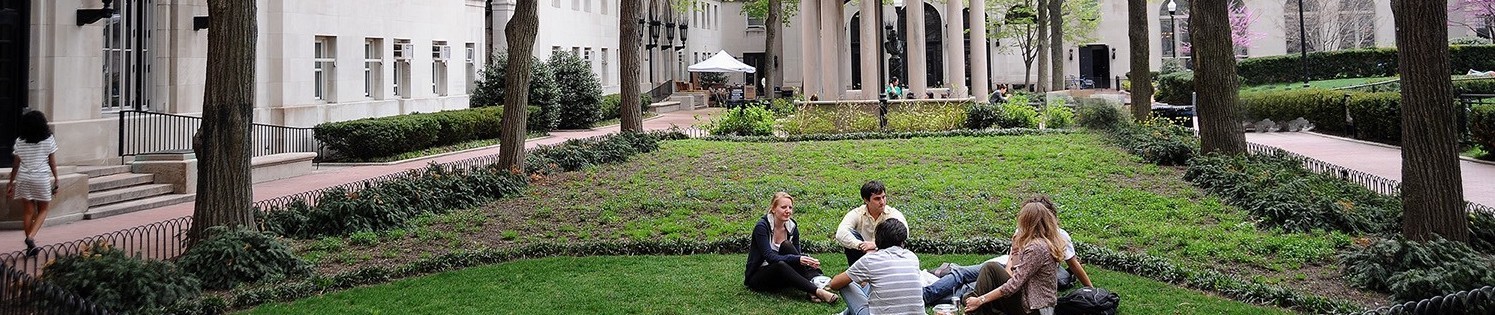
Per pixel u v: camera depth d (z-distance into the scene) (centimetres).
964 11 5459
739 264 1000
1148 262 944
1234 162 1494
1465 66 4034
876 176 1652
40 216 1165
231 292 881
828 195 1453
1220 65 1619
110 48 1814
